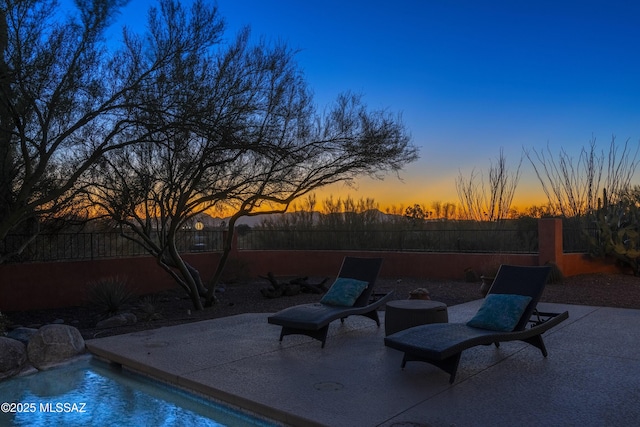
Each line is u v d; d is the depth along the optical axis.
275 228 18.97
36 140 9.01
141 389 5.54
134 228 10.56
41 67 7.31
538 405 4.23
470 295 11.57
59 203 9.99
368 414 4.07
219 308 11.00
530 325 7.01
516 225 17.28
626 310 8.72
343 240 17.61
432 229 16.72
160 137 9.45
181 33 8.67
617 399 4.35
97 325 9.08
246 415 4.53
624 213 13.73
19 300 11.43
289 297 12.21
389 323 6.47
